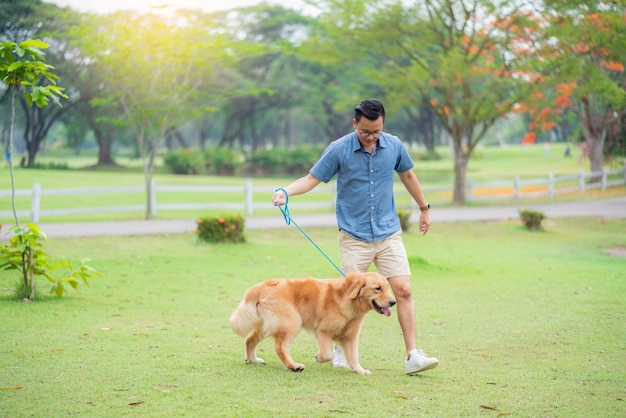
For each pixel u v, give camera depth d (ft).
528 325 23.09
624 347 19.85
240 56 65.41
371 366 17.85
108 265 35.55
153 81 60.70
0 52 23.43
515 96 71.56
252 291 17.15
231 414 13.47
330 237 51.11
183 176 131.54
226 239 45.47
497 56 73.46
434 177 135.03
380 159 17.29
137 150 177.68
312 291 16.99
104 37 56.80
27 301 25.22
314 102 153.48
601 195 88.02
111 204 78.18
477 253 44.65
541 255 43.88
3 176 103.76
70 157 217.56
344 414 13.55
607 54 65.92
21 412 13.47
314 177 17.53
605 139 103.35
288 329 16.76
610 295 28.91
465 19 70.85
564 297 28.55
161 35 57.16
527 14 66.54
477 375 16.80
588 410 13.99
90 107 130.11
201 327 22.20
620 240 52.95
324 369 17.34
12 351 18.34
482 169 153.99
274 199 17.11
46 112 133.69
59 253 38.42
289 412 13.62
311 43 77.30
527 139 99.45
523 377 16.60
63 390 14.96
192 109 65.00
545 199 85.25
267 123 215.31
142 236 46.44
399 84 75.41
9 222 56.18
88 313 23.82
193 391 15.02
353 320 16.72
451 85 73.15
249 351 17.74
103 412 13.52
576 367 17.57
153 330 21.54
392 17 71.15
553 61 67.05
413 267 36.11
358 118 16.66
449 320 24.03
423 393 15.14
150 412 13.55
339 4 72.02
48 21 94.99
